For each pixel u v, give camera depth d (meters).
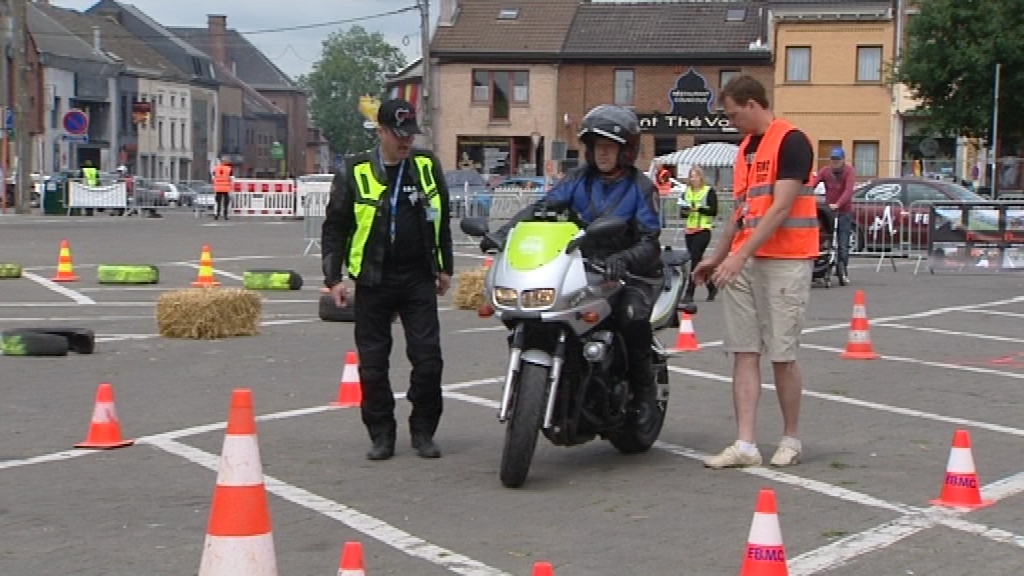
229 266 27.00
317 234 30.59
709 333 16.27
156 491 8.37
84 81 91.19
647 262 8.95
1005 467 9.19
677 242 34.50
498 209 37.16
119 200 50.72
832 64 61.84
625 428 9.32
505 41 68.94
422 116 57.25
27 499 8.16
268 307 19.34
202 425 10.41
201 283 22.69
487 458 9.42
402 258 9.22
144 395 11.75
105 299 20.27
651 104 67.56
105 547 7.13
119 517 7.74
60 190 49.84
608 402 8.79
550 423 8.38
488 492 8.41
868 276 25.38
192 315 15.47
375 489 8.46
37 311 18.62
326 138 149.12
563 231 8.60
